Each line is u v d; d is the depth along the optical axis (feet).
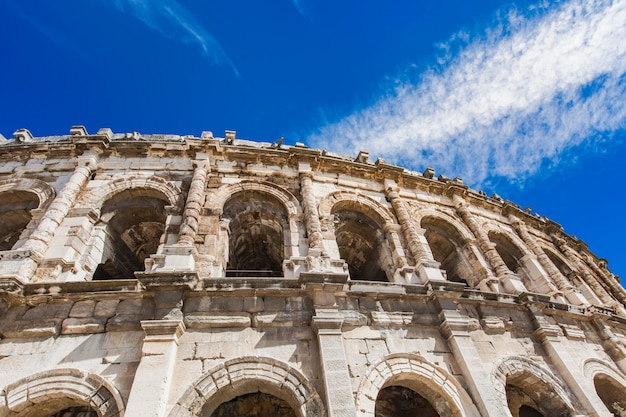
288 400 40.68
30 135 77.61
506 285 66.85
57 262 48.57
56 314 42.88
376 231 70.23
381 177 79.41
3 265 45.80
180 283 43.57
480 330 54.60
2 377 37.83
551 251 96.07
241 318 43.98
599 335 66.39
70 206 57.77
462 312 55.31
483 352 51.72
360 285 50.96
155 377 36.86
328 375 39.86
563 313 64.39
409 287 53.31
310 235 58.29
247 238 72.28
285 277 52.29
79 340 41.27
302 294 47.60
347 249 77.92
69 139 71.56
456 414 43.86
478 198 90.43
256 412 48.19
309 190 67.10
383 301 51.34
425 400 56.70
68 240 52.75
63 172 65.46
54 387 37.58
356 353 44.86
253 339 43.04
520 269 82.23
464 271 74.33
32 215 56.95
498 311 58.54
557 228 106.11
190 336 42.09
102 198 60.85
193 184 62.13
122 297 44.73
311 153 73.77
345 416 36.99
